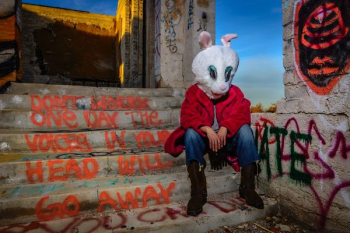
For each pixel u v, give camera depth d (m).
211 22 4.99
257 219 2.19
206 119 2.42
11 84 3.62
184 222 1.95
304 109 1.99
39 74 10.52
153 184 2.27
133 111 3.50
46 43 10.83
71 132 2.83
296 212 2.10
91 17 11.70
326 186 1.81
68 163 2.38
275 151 2.34
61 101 3.50
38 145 2.68
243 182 2.27
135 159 2.59
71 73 10.98
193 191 2.14
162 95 4.58
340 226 1.71
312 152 1.92
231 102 2.45
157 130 3.15
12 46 3.76
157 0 5.36
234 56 2.35
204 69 2.30
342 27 1.67
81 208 2.05
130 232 1.83
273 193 2.38
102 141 2.90
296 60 2.08
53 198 1.99
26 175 2.27
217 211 2.12
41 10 10.85
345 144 1.66
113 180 2.37
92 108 3.69
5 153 2.59
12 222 1.89
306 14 1.97
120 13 10.56
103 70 11.56
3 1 3.72
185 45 5.16
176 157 2.75
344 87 1.66
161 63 5.08
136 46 8.46
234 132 2.22
